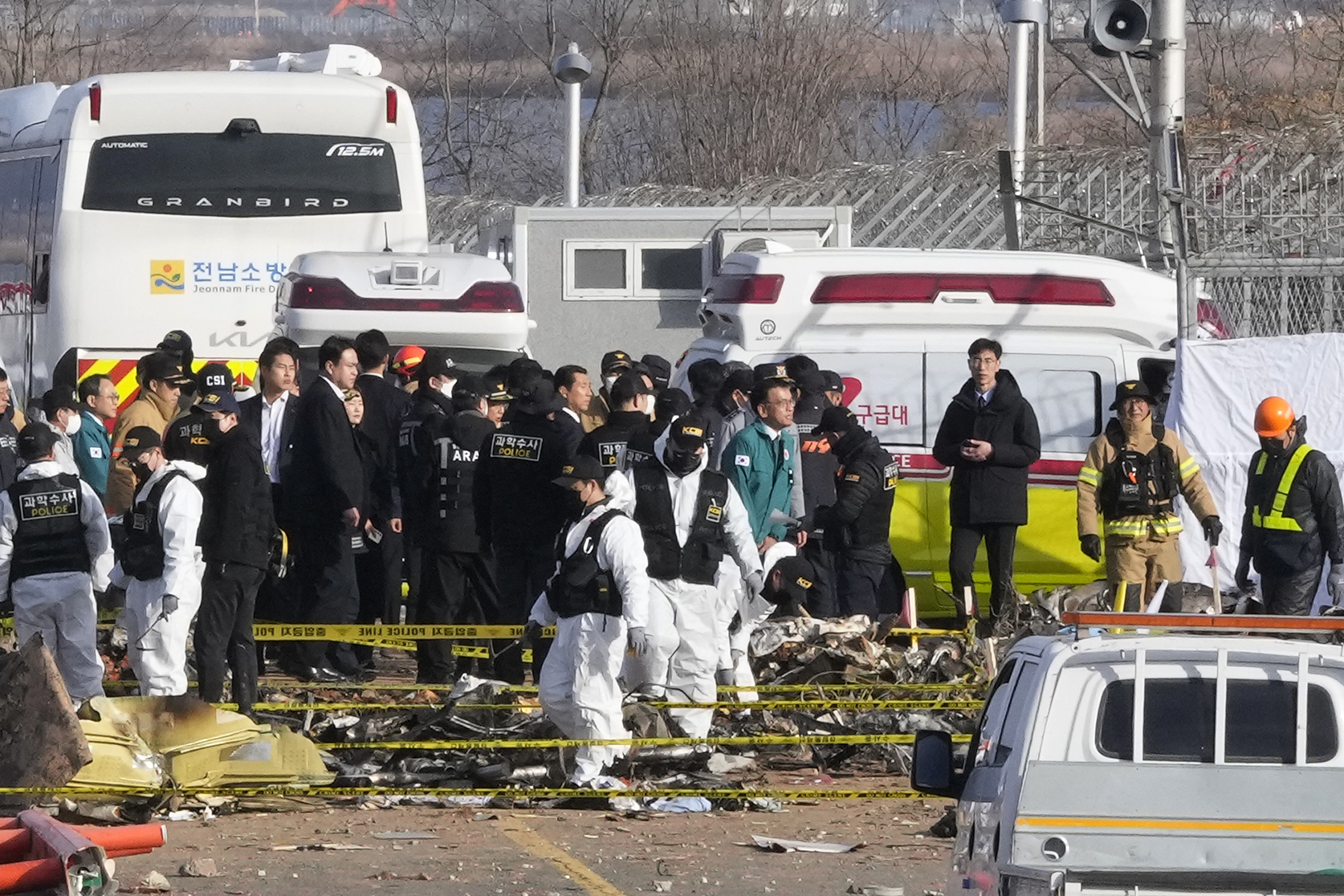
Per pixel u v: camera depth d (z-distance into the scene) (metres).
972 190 89.88
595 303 89.31
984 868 21.52
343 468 49.25
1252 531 48.75
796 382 51.94
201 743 36.78
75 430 53.50
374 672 55.88
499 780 38.38
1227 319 62.31
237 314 67.19
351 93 68.44
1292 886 19.56
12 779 34.38
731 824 36.00
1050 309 58.66
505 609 46.94
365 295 60.53
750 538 41.53
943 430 53.69
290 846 33.09
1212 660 20.91
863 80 170.38
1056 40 74.62
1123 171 82.38
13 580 42.00
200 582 42.81
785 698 45.00
